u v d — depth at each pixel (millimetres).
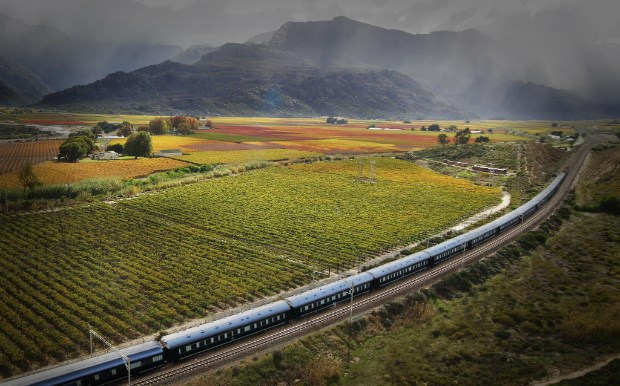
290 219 132500
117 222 124562
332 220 132625
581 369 63531
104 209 137500
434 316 78875
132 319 72375
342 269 96625
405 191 174000
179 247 105938
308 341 67250
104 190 157000
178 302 78812
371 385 59938
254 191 167500
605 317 75938
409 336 72438
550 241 119125
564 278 94625
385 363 64938
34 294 79125
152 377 58125
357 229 124375
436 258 98438
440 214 142000
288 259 101438
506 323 76062
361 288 83062
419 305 80750
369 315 75750
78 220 125250
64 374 54000
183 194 159375
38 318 71062
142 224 123125
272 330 70625
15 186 158500
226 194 161375
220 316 74312
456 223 133750
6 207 132250
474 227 128000
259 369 60312
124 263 95125
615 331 71688
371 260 102000
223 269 93625
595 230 127812
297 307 73188
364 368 63750
